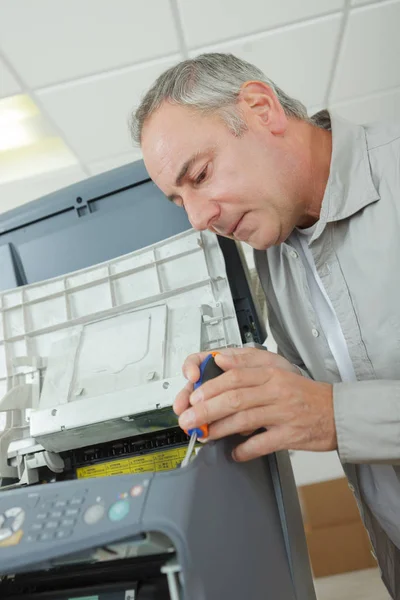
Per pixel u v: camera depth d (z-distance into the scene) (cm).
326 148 86
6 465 78
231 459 55
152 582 56
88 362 79
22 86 224
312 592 70
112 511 43
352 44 229
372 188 79
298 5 206
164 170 74
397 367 79
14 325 88
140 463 76
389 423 58
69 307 86
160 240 87
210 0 198
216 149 73
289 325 98
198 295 79
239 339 75
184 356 73
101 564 59
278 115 79
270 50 227
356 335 81
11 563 42
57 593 58
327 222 80
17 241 96
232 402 54
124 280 85
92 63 217
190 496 43
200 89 74
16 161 286
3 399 78
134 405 68
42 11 188
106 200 92
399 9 213
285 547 63
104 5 191
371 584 272
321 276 83
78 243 92
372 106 273
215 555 44
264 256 102
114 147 275
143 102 78
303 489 363
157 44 214
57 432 71
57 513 45
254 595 49
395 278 77
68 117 247
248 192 74
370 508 90
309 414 58
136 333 78
